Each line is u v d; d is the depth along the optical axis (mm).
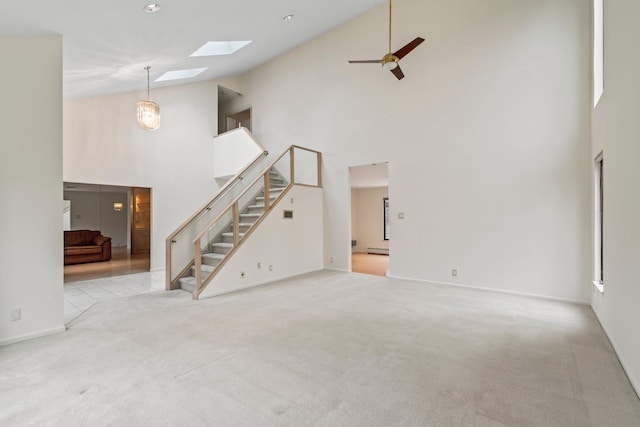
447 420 1948
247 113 10703
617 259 2822
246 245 5516
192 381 2418
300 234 6652
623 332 2619
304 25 6352
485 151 5145
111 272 7258
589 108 4336
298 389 2303
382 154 6320
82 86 5660
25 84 3291
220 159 8680
